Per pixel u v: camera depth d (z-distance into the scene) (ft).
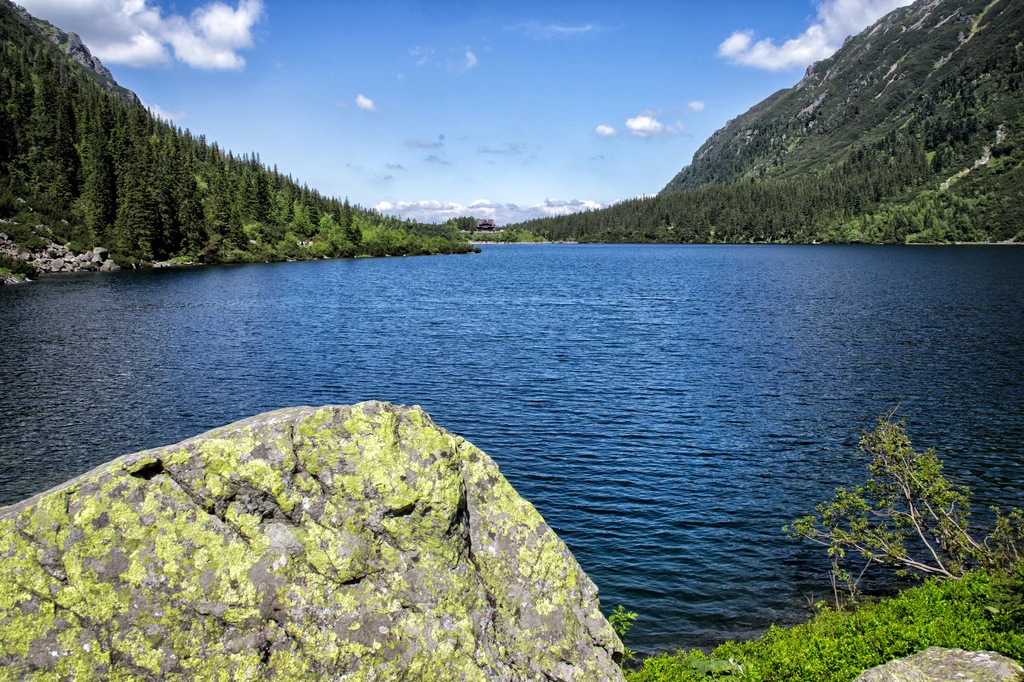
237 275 418.72
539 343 156.25
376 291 305.53
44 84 628.69
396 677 20.24
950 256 494.59
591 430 87.20
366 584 21.27
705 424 89.76
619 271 444.14
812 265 451.94
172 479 21.09
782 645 34.37
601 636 24.40
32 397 107.55
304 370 127.24
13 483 72.28
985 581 35.40
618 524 60.23
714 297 259.60
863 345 147.43
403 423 24.07
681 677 33.27
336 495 22.31
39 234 433.48
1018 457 76.38
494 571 24.30
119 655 18.58
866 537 49.52
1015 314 189.37
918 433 85.40
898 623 32.60
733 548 55.72
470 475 25.48
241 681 19.13
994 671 25.81
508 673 21.98
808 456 77.20
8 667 17.81
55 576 18.90
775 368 124.88
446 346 153.17
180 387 114.21
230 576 20.08
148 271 447.83
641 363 131.13
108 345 156.35
